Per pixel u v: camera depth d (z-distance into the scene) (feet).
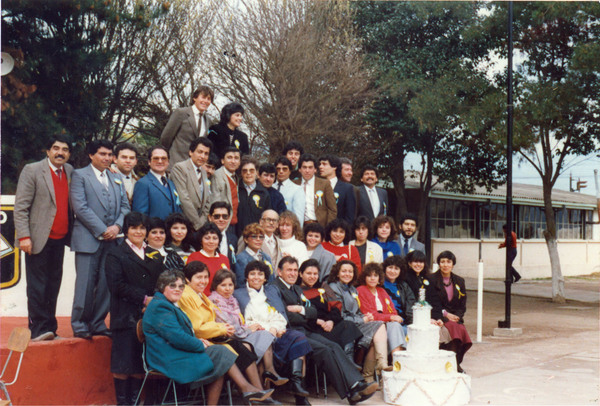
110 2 46.91
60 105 44.88
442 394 22.18
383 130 64.13
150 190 22.82
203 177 24.52
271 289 23.04
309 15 57.52
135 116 55.67
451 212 80.07
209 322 20.44
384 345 24.23
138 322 19.70
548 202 59.62
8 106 40.42
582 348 34.73
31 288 20.77
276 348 22.03
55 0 42.80
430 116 60.49
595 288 74.74
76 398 20.63
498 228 87.66
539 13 53.93
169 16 55.31
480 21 61.16
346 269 24.94
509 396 23.97
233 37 56.39
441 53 63.77
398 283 27.22
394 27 63.52
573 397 23.84
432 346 23.32
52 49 43.42
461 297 27.55
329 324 23.59
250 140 57.77
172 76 56.44
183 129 27.04
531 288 72.49
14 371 19.52
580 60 51.49
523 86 55.36
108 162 21.93
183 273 20.58
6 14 41.88
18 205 20.57
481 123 56.85
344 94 58.34
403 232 30.68
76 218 21.29
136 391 20.49
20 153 40.86
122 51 51.93
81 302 21.08
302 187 29.50
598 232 106.83
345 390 21.88
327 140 60.75
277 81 55.52
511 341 37.11
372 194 31.73
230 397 20.12
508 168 40.68
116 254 20.17
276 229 26.30
